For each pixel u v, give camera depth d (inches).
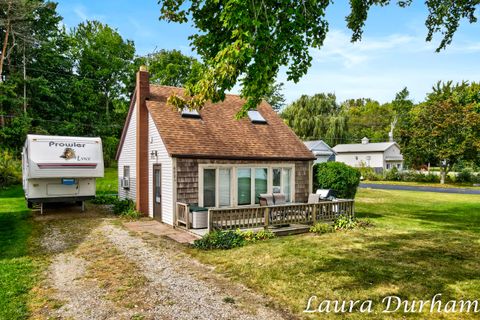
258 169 565.0
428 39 360.8
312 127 1907.0
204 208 470.0
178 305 222.1
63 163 554.9
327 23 262.5
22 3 1328.7
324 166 626.8
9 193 871.7
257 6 214.2
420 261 320.8
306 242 395.5
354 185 617.3
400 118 2903.5
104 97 1752.0
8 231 447.2
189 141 518.9
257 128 632.4
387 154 1866.4
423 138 1430.9
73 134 1478.8
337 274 281.1
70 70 1632.6
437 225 520.4
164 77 1636.3
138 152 584.1
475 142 1299.2
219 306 220.7
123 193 702.5
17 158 1234.0
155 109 562.6
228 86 239.3
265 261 317.1
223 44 251.9
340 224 490.3
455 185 1366.9
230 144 551.5
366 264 308.8
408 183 1466.5
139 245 379.9
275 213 455.8
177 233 444.5
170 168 497.7
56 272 287.1
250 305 222.5
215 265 307.3
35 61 1520.7
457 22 340.8
